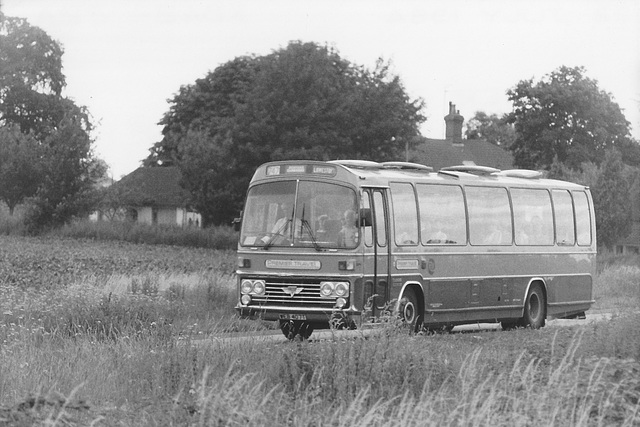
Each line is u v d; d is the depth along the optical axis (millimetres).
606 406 14125
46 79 138000
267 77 68062
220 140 81062
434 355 18891
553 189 35188
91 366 17766
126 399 15641
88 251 63625
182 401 13438
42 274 40812
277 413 13258
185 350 18312
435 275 29891
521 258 33375
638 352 19984
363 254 27266
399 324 20594
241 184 72000
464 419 13148
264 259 27766
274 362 17703
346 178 27609
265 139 68625
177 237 79375
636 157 118812
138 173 132250
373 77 69188
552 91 118188
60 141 87438
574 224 35969
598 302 44625
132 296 28531
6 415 11469
